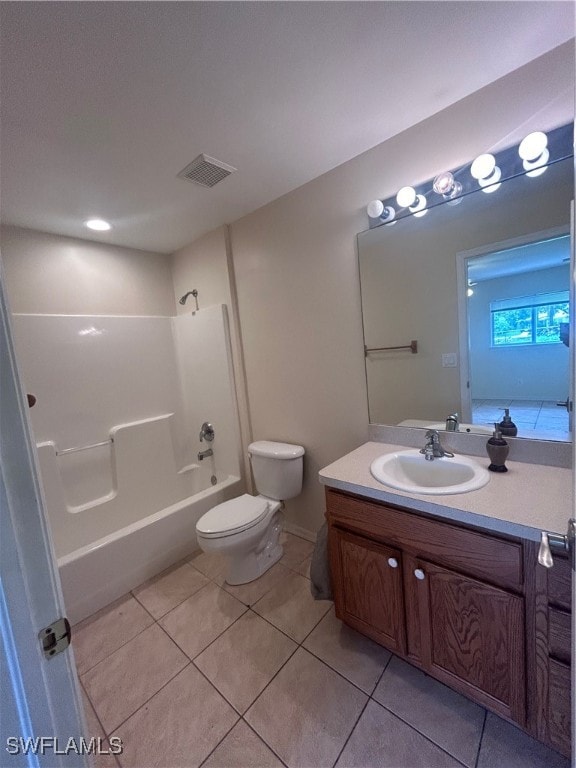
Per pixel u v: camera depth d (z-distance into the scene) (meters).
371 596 1.34
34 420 2.06
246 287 2.29
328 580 1.69
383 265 1.65
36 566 0.48
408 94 1.28
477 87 1.28
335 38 1.00
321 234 1.85
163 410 2.72
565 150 1.17
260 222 2.12
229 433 2.54
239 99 1.21
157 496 2.58
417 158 1.47
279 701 1.25
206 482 2.77
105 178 1.62
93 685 1.37
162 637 1.58
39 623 0.48
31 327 2.06
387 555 1.26
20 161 1.43
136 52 0.98
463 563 1.07
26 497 0.48
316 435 2.09
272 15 0.91
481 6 0.94
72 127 1.26
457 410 1.52
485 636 1.06
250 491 2.54
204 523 1.79
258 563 1.95
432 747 1.07
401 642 1.28
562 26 1.03
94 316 2.33
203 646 1.52
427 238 1.51
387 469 1.44
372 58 1.09
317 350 1.99
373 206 1.53
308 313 1.99
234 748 1.12
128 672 1.42
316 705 1.23
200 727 1.19
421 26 0.99
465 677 1.13
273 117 1.33
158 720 1.22
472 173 1.26
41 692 0.48
